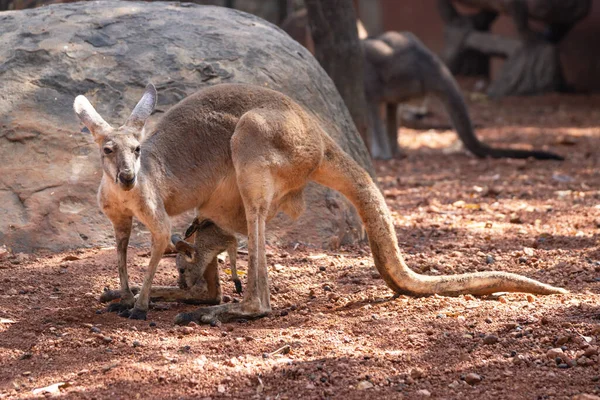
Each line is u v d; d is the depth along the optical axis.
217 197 8.53
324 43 15.20
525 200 14.77
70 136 10.38
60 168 10.23
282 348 7.05
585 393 6.11
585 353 6.72
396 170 18.55
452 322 7.67
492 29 34.59
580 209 13.66
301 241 10.74
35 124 10.38
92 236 10.08
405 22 38.28
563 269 9.74
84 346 7.25
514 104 28.36
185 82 10.84
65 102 10.59
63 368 6.79
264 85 10.97
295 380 6.48
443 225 12.75
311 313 8.27
